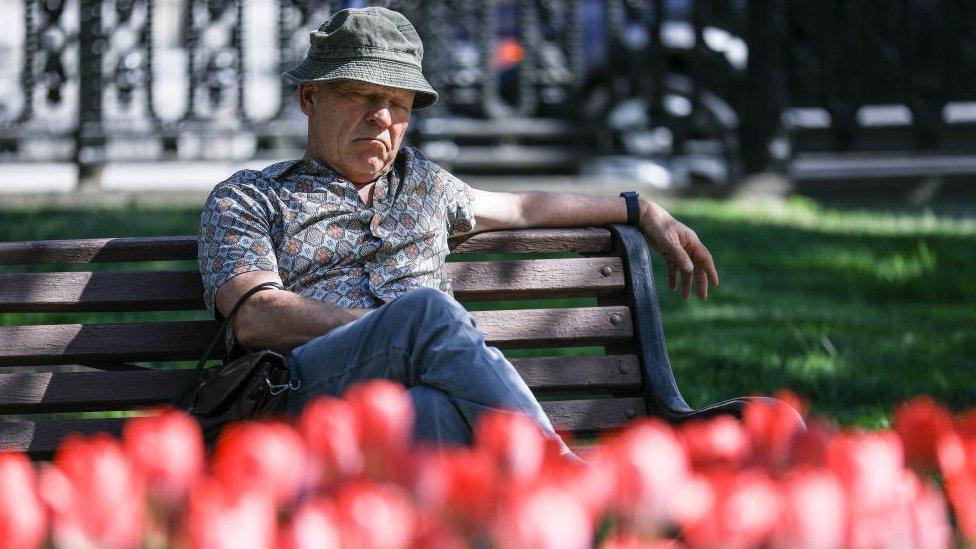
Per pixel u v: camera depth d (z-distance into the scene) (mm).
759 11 18422
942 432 3643
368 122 6004
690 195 17938
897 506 3199
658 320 6195
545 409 5988
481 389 4805
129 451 3357
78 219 13625
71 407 5723
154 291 5906
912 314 11875
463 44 18609
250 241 5793
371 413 3469
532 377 6074
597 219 6520
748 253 14109
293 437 3391
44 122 16828
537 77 18219
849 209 17953
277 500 3336
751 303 12031
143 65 16797
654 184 18344
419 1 17359
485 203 6375
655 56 18312
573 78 18250
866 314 11734
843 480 3211
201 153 17016
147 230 13078
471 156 17859
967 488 3301
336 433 3445
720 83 18547
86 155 16562
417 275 6094
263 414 5305
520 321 6172
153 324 5871
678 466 3219
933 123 19672
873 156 19547
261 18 18047
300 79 5969
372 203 6117
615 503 3229
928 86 19719
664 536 3488
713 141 19094
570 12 18172
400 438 3479
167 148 16891
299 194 6000
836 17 19312
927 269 13109
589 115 18422
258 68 18125
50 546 3193
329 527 2779
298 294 5770
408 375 5062
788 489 3156
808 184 18625
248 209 5883
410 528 2867
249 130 16844
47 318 10430
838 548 3047
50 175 18391
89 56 16484
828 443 3779
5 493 2988
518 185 17719
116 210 14461
